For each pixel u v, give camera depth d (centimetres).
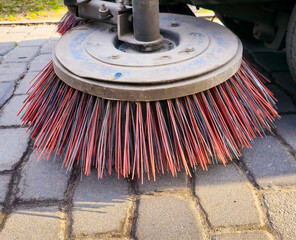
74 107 125
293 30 138
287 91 180
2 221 108
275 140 142
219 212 108
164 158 119
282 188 117
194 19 156
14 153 141
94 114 117
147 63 115
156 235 101
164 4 192
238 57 123
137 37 133
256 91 137
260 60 219
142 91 105
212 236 100
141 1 123
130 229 104
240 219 105
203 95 117
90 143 116
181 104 115
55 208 113
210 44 129
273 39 175
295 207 109
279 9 163
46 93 138
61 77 121
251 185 119
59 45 133
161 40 135
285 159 131
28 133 154
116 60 118
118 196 117
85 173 121
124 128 120
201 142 118
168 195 116
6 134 154
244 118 128
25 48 260
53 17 328
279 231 101
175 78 106
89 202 115
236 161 131
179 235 101
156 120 119
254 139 143
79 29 149
